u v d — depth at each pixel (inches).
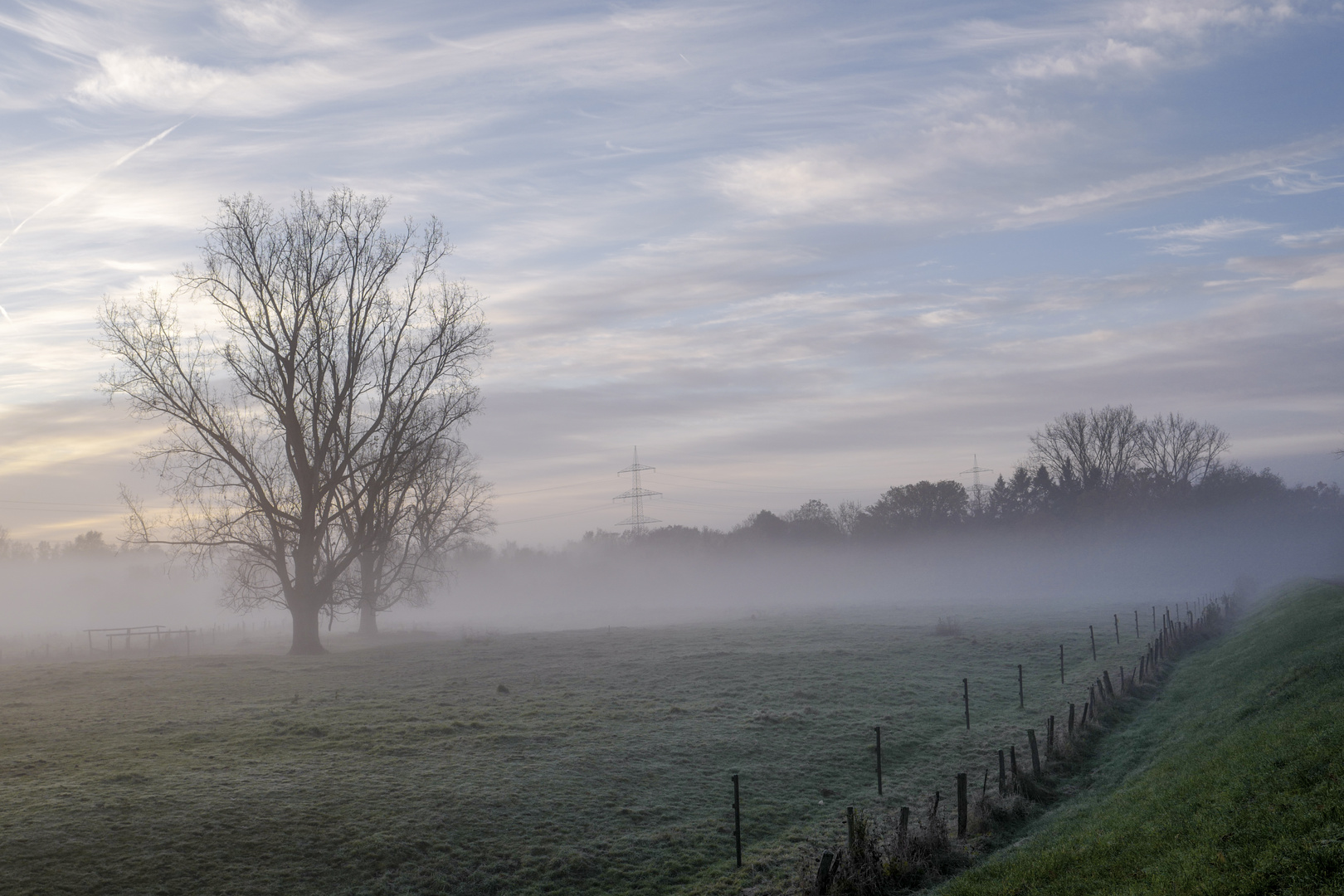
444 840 663.1
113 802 685.3
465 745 929.5
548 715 1114.1
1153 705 1160.8
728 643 2062.0
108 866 578.2
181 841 621.0
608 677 1493.6
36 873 560.4
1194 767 676.1
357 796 738.2
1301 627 1170.0
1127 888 462.3
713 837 703.1
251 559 2199.8
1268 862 419.2
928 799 804.0
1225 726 808.3
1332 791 466.3
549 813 734.5
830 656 1744.6
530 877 623.2
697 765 895.1
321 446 2006.6
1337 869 381.7
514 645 2107.5
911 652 1807.3
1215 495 4446.4
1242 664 1160.8
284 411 1946.4
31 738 930.1
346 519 2198.6
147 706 1154.0
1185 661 1540.4
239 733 953.5
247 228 1911.9
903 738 1018.1
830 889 569.3
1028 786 799.7
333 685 1385.3
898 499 6309.1
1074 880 505.7
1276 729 661.3
